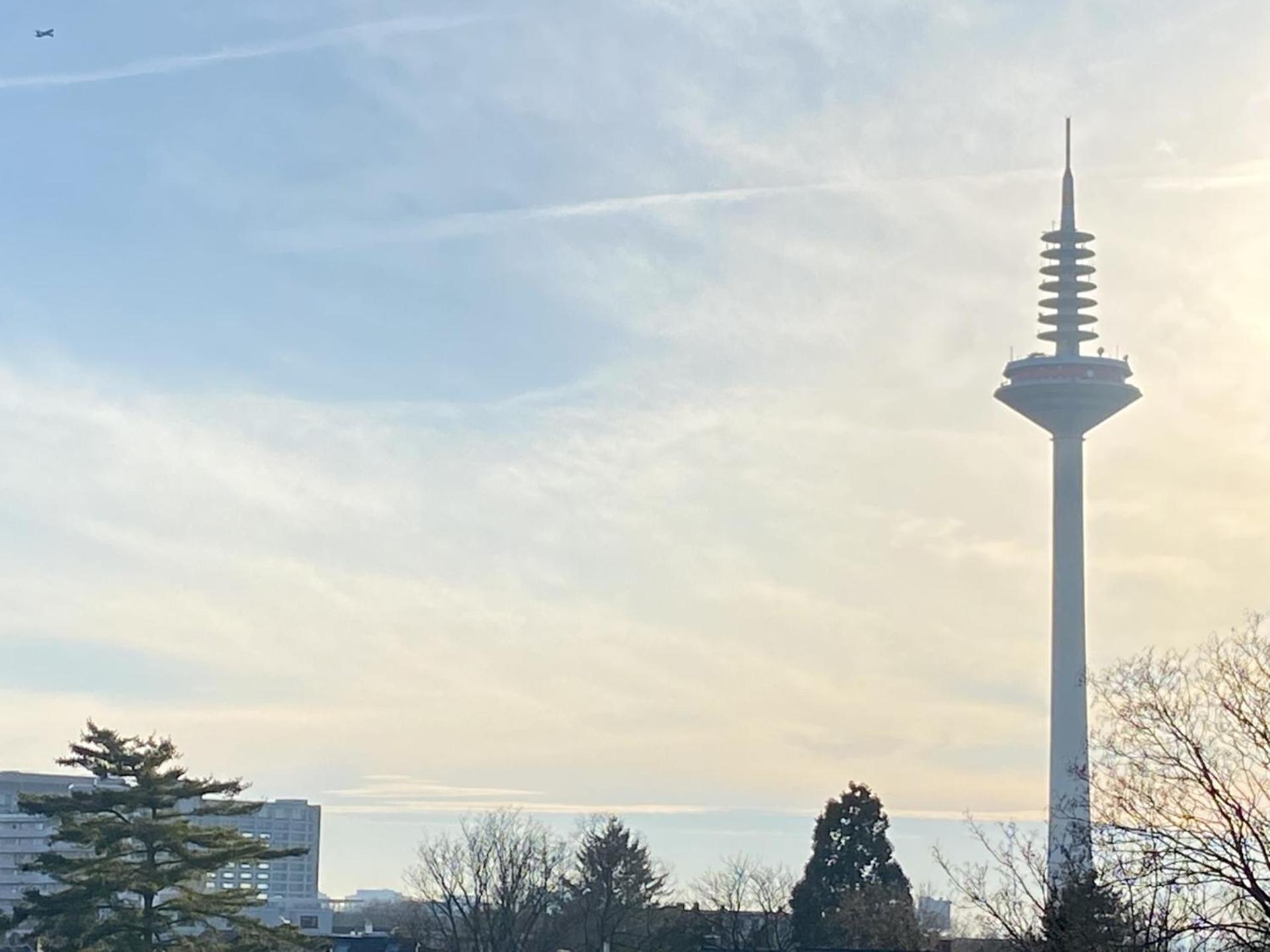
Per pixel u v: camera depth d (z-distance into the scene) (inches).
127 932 3238.2
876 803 5157.5
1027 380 7258.9
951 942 3954.2
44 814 3319.4
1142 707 1609.3
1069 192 7642.7
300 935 3437.5
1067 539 7229.3
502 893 5196.9
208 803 3516.2
